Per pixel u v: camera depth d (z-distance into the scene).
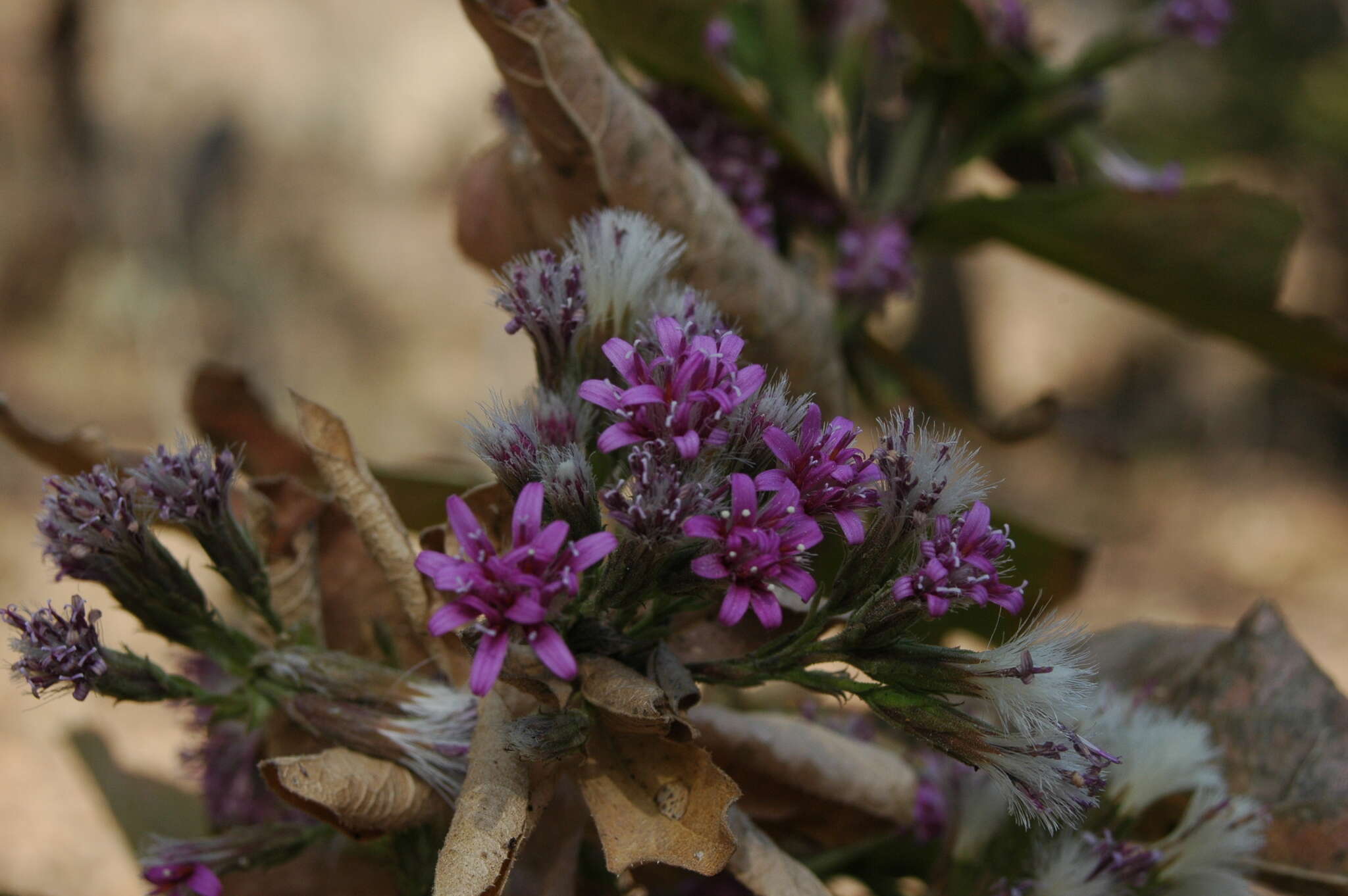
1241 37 2.33
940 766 0.44
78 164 1.81
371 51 1.94
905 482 0.38
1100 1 1.81
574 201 0.43
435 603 0.41
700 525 0.37
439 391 1.82
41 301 1.71
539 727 0.38
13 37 1.79
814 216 0.49
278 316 1.79
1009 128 0.50
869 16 0.50
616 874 0.40
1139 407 2.49
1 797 0.59
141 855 0.42
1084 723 0.42
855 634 0.38
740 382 0.38
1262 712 0.45
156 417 1.61
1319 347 0.50
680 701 0.38
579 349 0.40
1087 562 0.49
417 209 1.92
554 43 0.41
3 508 1.15
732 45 0.49
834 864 0.45
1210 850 0.42
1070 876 0.42
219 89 1.87
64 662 0.39
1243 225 0.48
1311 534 2.24
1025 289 2.49
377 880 0.43
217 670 0.44
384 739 0.39
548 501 0.39
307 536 0.42
